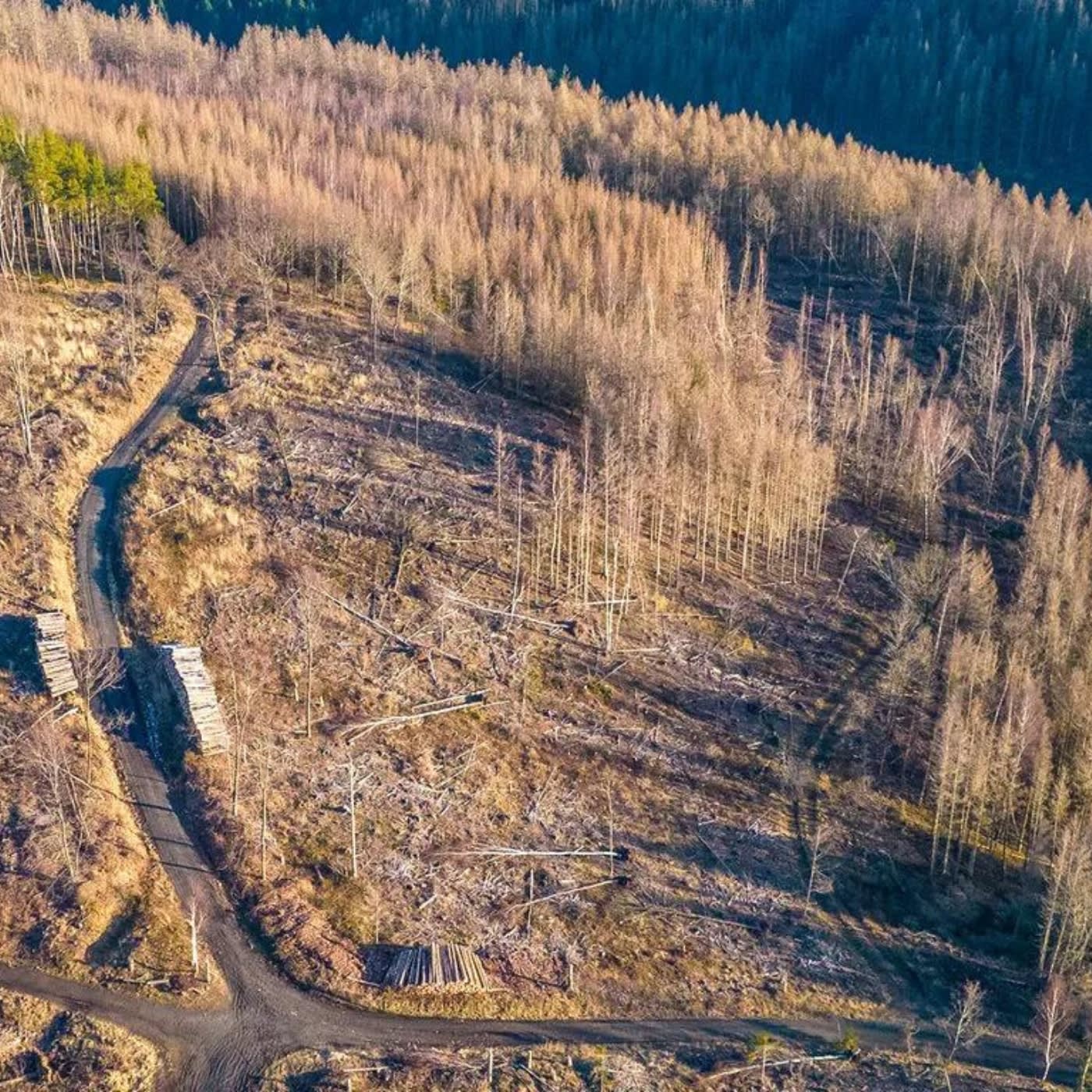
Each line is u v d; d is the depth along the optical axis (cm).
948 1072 6906
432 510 10319
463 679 8944
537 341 12119
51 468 9712
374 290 12331
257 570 9375
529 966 7081
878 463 11994
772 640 9975
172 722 8000
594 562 10219
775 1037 6994
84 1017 6241
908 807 8788
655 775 8600
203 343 12038
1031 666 9219
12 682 7944
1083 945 7469
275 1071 6141
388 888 7338
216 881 7162
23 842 7031
